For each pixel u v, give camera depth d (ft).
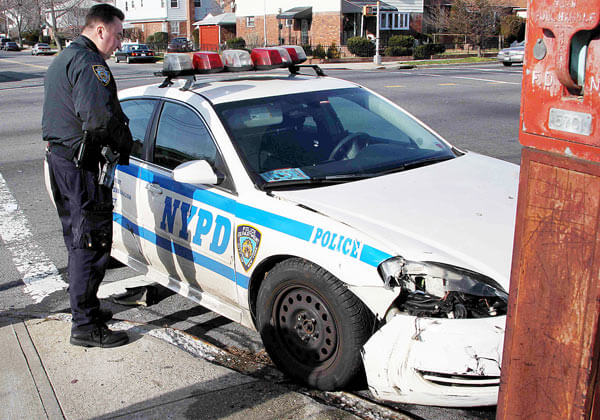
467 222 10.29
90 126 10.81
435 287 9.04
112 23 11.42
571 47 5.06
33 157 32.27
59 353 12.09
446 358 8.63
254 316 11.64
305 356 10.58
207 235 12.03
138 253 14.62
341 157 12.74
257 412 9.97
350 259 9.53
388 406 10.16
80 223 11.60
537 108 5.48
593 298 5.34
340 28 122.21
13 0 180.86
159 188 13.34
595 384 5.57
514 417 6.24
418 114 43.24
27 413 10.19
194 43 177.88
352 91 15.03
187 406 10.21
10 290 15.94
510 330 6.12
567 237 5.47
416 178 12.19
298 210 10.59
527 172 5.70
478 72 83.25
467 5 123.95
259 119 12.94
